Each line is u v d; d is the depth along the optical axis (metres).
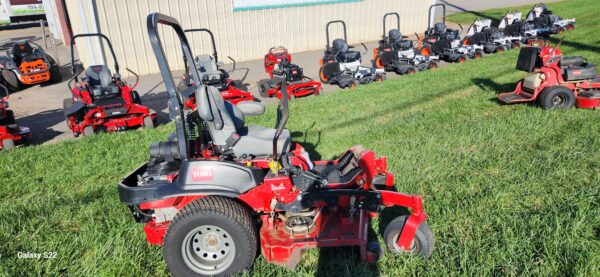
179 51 17.53
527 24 19.11
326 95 11.85
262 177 4.20
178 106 3.96
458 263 4.00
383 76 13.91
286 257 4.04
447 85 11.91
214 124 4.34
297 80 12.53
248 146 4.48
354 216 4.48
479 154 6.57
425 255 4.09
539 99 9.03
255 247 3.99
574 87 8.96
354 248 4.39
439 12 31.34
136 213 4.46
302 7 20.38
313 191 4.27
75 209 5.49
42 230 4.91
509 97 9.49
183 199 4.20
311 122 8.98
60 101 13.30
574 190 5.14
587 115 8.20
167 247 3.88
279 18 19.86
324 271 4.04
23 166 7.18
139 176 4.37
